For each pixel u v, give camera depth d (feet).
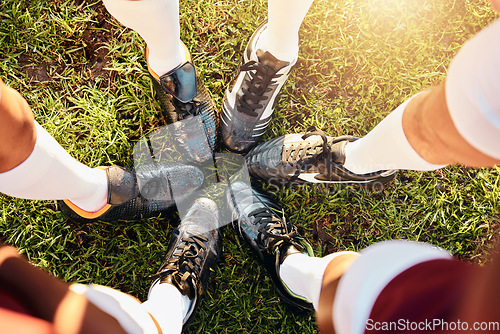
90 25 6.68
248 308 6.50
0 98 2.82
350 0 6.76
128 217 6.14
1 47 6.54
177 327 4.72
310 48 6.84
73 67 6.66
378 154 4.45
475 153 3.09
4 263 2.28
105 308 3.19
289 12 4.19
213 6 6.75
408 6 6.84
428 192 6.83
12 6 6.48
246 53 5.82
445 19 6.89
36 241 6.40
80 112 6.67
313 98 6.84
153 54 5.11
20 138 3.15
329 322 3.20
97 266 6.47
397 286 2.60
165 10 3.91
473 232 6.73
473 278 2.12
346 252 4.50
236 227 6.52
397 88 6.85
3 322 1.94
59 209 6.42
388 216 6.75
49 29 6.57
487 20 6.92
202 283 6.01
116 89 6.70
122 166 6.42
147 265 6.47
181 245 5.98
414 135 3.60
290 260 5.53
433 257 2.60
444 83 3.10
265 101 5.74
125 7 3.62
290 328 6.50
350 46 6.81
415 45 6.84
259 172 6.40
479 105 2.54
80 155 6.47
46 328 2.09
